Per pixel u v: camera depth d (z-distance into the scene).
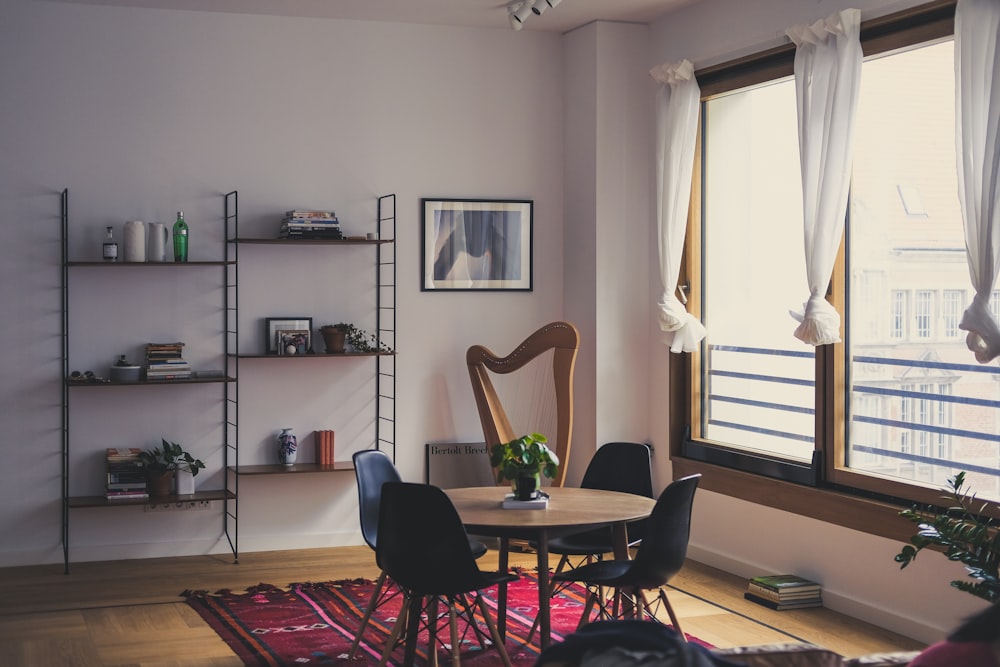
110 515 5.61
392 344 6.07
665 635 1.81
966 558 3.34
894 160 4.41
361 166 5.98
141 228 5.43
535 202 6.28
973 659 1.72
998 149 3.66
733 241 5.48
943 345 4.18
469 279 6.18
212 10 5.70
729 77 5.40
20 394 5.46
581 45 6.08
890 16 4.30
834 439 4.71
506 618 4.38
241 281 5.80
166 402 5.70
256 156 5.80
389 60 6.02
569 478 6.21
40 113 5.46
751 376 5.35
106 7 5.55
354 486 6.02
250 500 5.84
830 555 4.71
